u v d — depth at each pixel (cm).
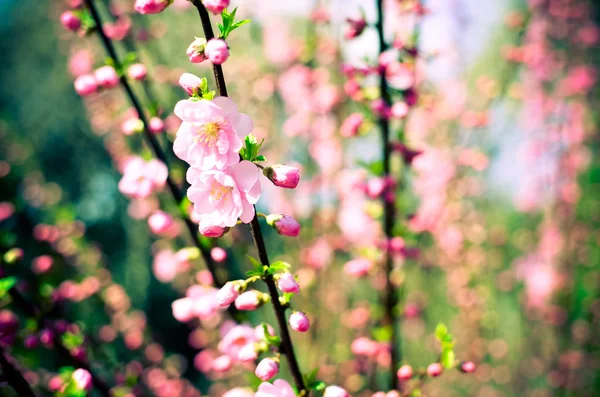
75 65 83
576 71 94
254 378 53
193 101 45
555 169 97
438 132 92
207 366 85
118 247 114
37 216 98
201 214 46
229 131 45
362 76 58
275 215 47
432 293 104
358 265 60
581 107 97
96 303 82
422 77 76
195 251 56
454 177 86
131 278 109
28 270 72
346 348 79
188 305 55
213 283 57
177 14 90
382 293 62
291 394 48
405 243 61
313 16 77
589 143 105
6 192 75
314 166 87
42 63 123
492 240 104
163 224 56
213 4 44
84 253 82
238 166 45
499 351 101
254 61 89
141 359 88
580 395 104
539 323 110
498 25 111
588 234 104
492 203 115
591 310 106
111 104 85
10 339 55
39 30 124
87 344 64
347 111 84
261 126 90
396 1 59
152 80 76
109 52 55
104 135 111
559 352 104
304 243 83
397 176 69
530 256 108
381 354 60
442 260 97
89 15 56
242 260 80
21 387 49
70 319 67
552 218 100
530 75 98
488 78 92
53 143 119
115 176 117
